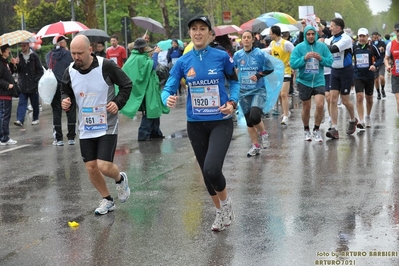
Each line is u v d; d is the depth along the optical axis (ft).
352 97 64.59
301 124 44.65
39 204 24.27
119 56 61.57
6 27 134.10
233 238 19.02
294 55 35.22
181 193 25.04
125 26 99.81
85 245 18.99
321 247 17.92
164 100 19.71
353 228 19.53
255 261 17.02
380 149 33.01
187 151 35.04
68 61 39.99
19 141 41.45
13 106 69.46
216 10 134.41
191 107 19.76
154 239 19.27
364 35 39.93
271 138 38.45
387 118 46.21
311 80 35.42
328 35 54.44
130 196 24.81
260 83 32.27
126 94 22.04
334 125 37.22
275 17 73.87
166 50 72.59
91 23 87.97
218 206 19.93
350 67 36.78
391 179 26.00
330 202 22.68
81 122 22.11
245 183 26.32
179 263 17.15
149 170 29.91
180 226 20.49
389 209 21.48
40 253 18.42
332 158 31.04
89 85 21.76
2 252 18.66
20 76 48.70
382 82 63.21
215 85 19.40
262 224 20.31
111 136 22.04
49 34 60.44
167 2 143.13
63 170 31.01
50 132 45.57
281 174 27.84
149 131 39.58
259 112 31.86
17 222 21.83
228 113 19.27
